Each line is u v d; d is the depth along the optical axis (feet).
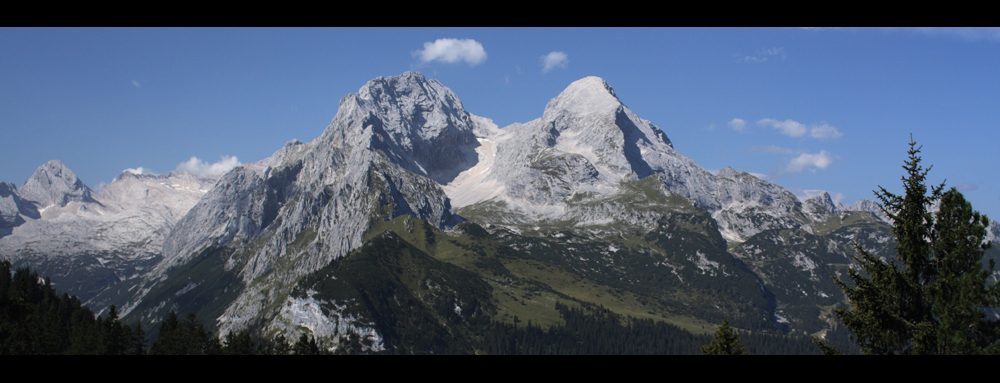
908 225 252.62
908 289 253.24
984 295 241.35
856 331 257.14
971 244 246.27
